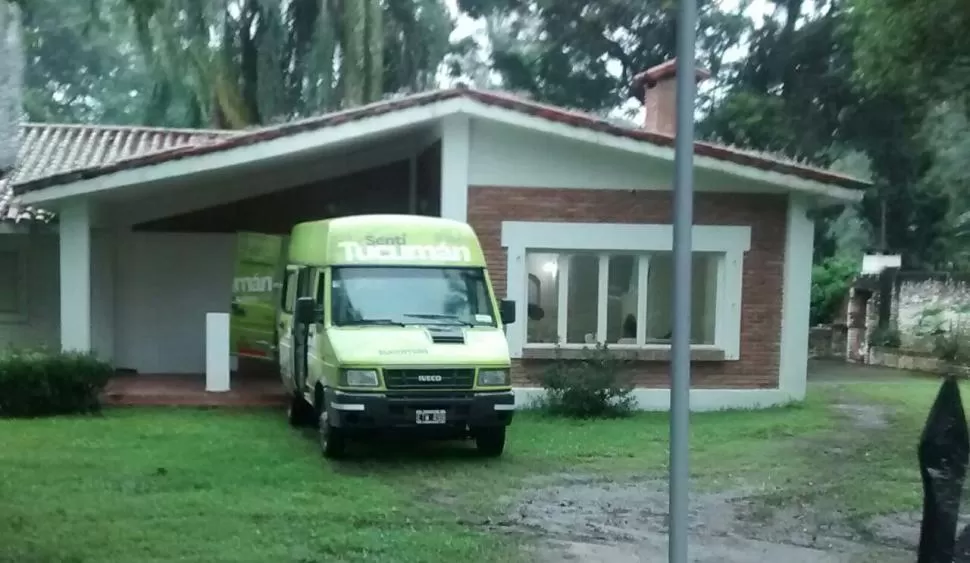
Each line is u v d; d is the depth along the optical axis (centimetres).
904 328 2600
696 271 1580
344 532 812
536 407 1507
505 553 766
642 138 1466
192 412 1433
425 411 1078
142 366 1780
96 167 1428
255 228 1805
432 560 741
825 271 3056
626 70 3322
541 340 1541
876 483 1038
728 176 1534
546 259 1538
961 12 1326
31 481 977
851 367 2541
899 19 1404
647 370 1534
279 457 1114
